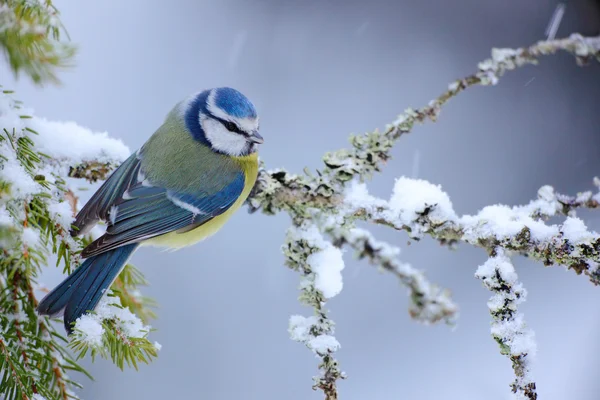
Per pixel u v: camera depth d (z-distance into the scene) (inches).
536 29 523.8
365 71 510.6
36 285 241.0
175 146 311.6
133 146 448.1
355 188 268.4
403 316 427.8
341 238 187.0
